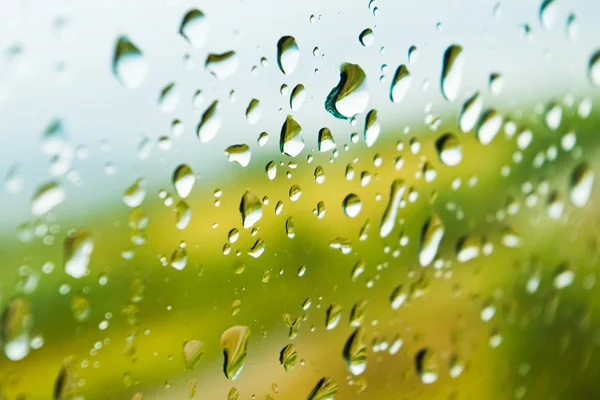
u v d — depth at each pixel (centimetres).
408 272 10
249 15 9
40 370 8
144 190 9
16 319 8
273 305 9
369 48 9
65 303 8
